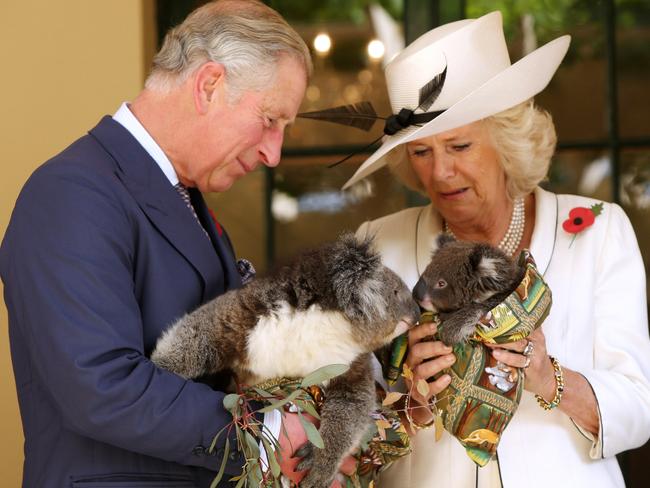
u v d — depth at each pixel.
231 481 4.13
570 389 4.59
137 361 3.83
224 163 4.29
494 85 4.73
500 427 4.29
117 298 3.87
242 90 4.18
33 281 3.84
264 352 4.13
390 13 7.55
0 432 6.80
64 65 6.94
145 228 4.13
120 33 6.92
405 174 5.46
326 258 4.25
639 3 7.45
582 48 7.52
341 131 7.47
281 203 7.50
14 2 6.97
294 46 4.30
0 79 6.98
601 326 4.90
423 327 4.44
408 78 5.14
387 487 4.93
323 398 4.23
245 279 4.88
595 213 5.07
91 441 4.02
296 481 4.12
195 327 4.12
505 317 4.23
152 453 3.86
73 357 3.72
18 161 6.95
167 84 4.24
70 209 3.90
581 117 7.51
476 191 5.00
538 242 5.03
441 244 4.91
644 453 7.32
